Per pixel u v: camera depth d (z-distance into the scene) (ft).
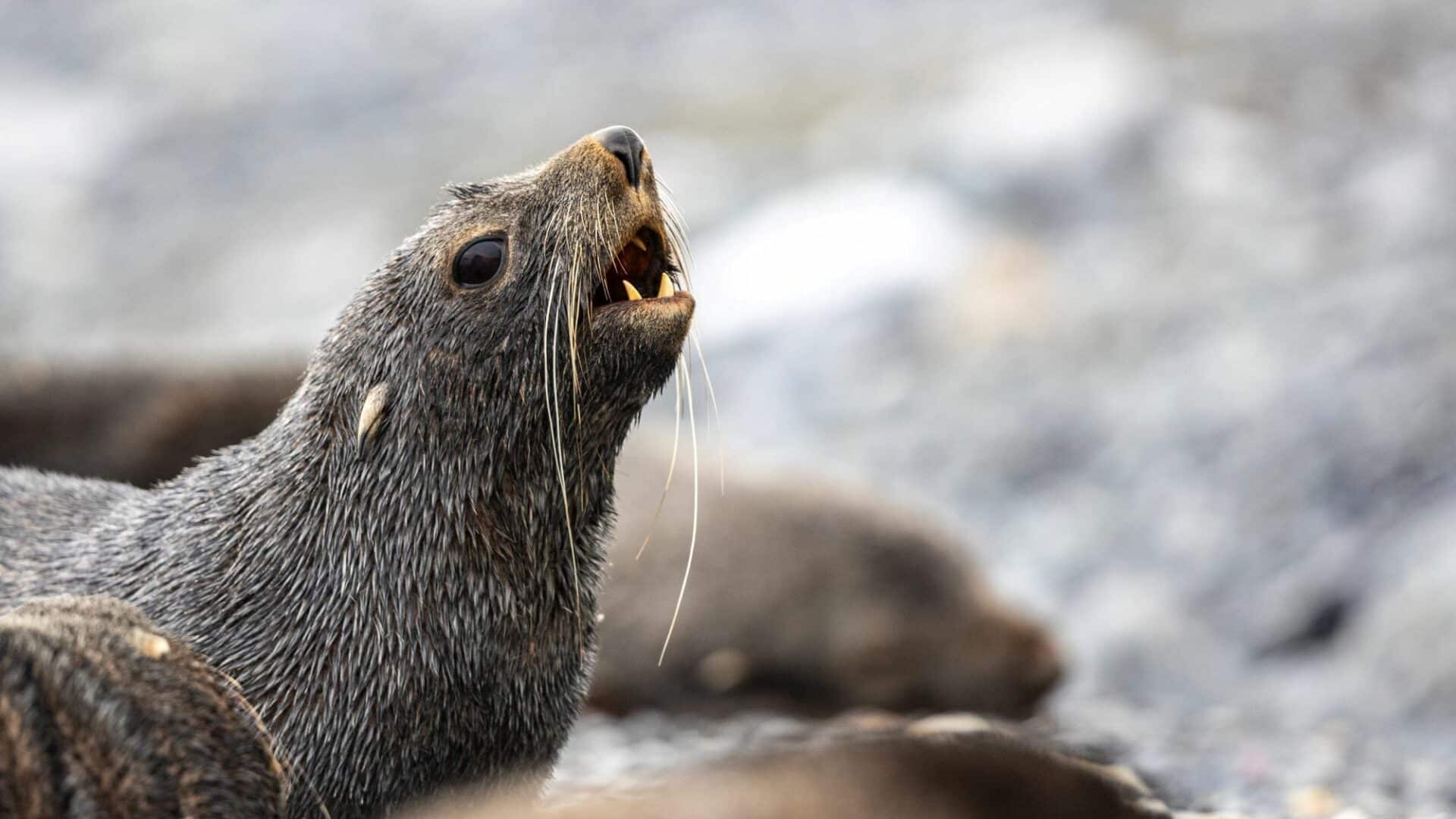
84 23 320.50
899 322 163.53
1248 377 133.80
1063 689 102.47
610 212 46.03
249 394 93.66
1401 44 203.82
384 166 263.70
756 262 175.22
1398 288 138.72
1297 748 73.00
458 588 45.47
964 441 142.00
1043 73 205.67
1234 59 207.00
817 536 97.55
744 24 298.35
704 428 151.33
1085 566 118.83
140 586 46.44
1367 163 170.40
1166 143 182.50
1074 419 139.85
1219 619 107.96
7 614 40.93
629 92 272.92
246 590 45.57
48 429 92.68
